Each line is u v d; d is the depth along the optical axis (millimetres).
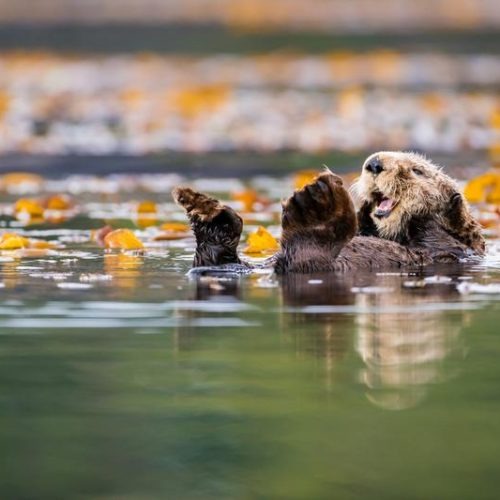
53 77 61406
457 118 43625
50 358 10945
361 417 9352
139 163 34094
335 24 94250
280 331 11703
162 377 10367
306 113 46312
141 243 17938
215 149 37812
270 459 8602
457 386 10023
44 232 19891
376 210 15633
